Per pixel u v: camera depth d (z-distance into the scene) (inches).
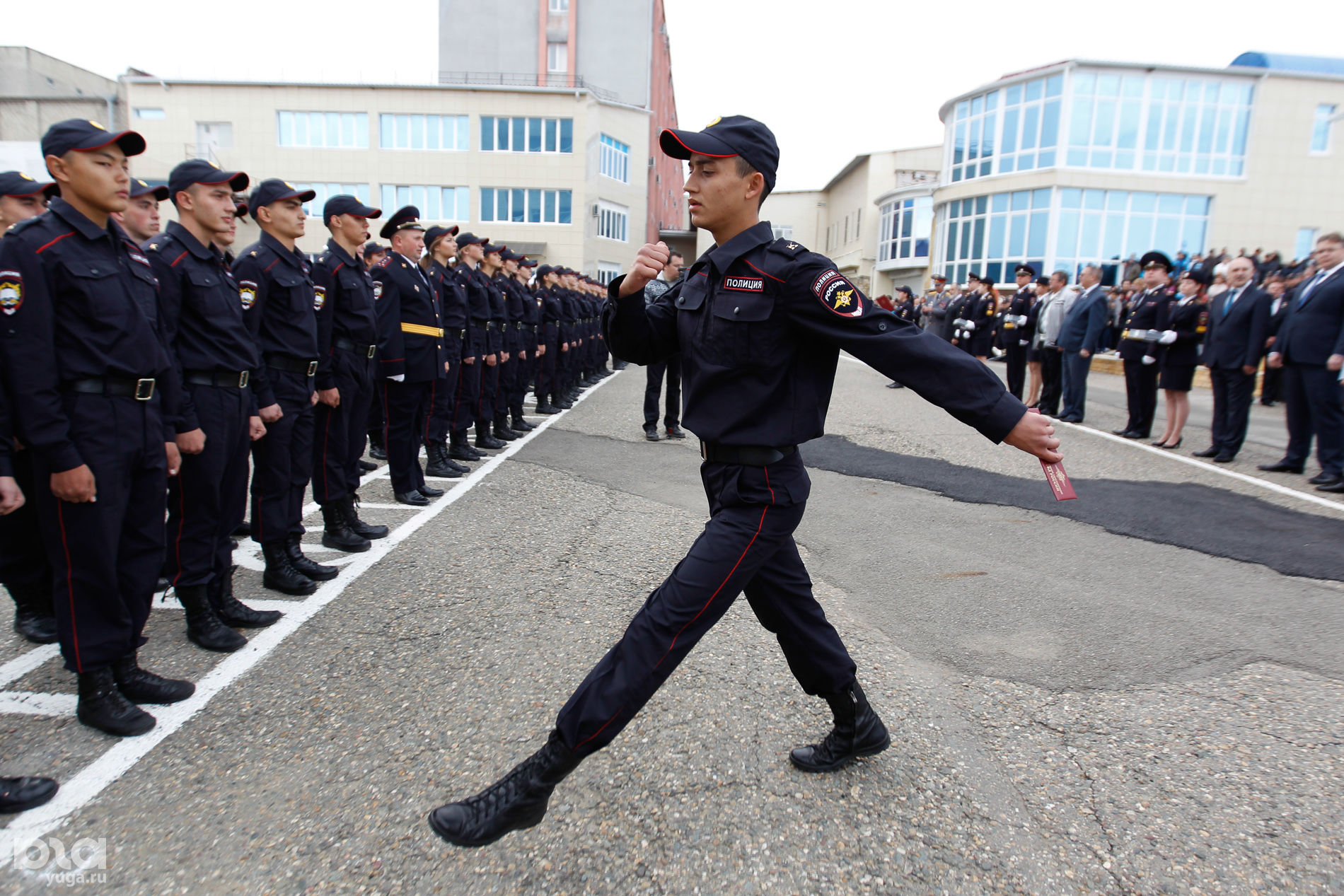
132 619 111.9
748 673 126.6
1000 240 1080.2
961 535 205.3
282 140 1252.5
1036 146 1032.8
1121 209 1016.9
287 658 129.5
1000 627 148.4
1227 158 1018.1
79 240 104.7
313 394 165.8
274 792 95.3
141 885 80.0
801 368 85.3
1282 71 988.6
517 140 1266.0
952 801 96.9
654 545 190.7
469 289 285.3
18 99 1160.2
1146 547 198.8
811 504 233.3
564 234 1280.8
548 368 409.7
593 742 78.9
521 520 210.1
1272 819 94.7
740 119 85.4
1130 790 99.7
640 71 1510.8
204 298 130.6
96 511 103.6
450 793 95.3
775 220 2089.1
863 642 139.8
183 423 125.0
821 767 101.0
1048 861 86.9
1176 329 322.0
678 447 319.0
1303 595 167.6
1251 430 387.5
